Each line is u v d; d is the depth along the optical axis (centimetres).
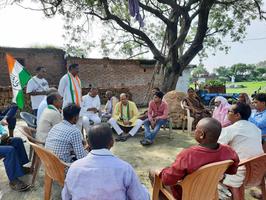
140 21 714
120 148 603
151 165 496
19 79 545
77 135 312
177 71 1128
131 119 674
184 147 613
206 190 246
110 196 184
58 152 311
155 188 281
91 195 183
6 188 394
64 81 573
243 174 293
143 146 620
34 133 454
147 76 1684
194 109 789
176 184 255
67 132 310
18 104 551
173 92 859
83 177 186
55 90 473
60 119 396
